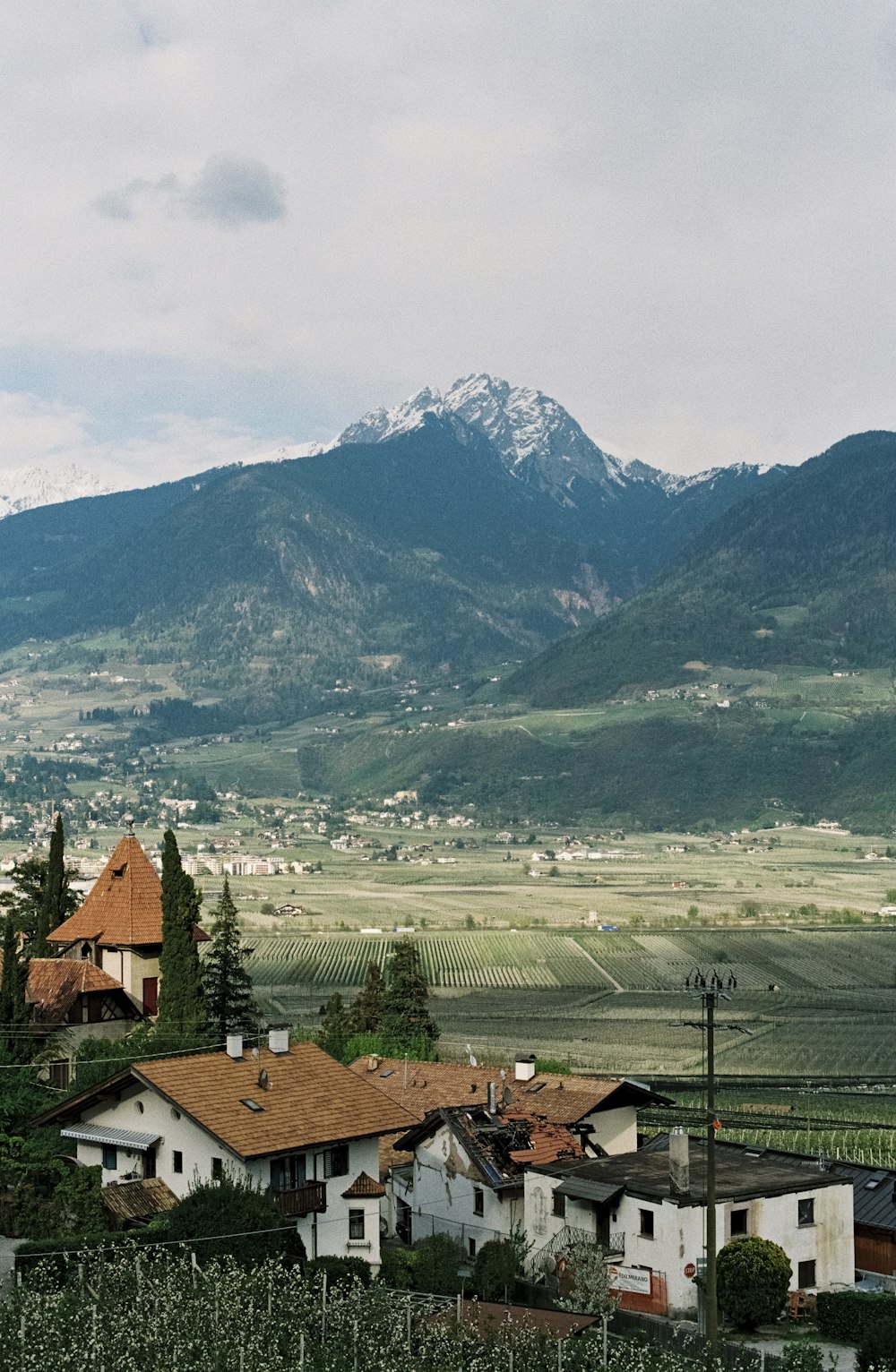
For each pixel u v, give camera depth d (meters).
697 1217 76.31
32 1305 55.72
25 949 110.44
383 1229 93.94
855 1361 65.06
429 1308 64.00
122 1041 100.25
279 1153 72.94
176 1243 65.38
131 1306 57.16
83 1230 74.25
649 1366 56.28
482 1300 73.06
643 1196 77.38
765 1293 72.25
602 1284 73.06
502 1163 87.44
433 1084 104.06
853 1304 70.88
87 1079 91.31
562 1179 82.44
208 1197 68.00
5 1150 84.00
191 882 111.12
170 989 108.69
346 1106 78.19
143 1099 78.00
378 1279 67.81
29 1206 76.19
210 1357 52.78
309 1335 57.38
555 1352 57.31
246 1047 84.81
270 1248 67.31
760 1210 77.81
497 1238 84.00
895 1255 83.94
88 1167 80.00
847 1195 81.00
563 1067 127.56
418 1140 92.25
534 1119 93.69
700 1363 57.72
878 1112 171.62
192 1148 75.75
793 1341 70.25
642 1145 101.12
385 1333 57.62
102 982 110.25
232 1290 57.97
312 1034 144.00
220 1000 120.56
